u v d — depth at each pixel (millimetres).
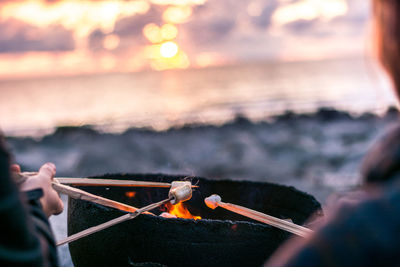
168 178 2043
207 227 1390
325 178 4996
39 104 41531
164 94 45125
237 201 2023
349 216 469
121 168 6562
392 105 11969
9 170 694
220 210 2062
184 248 1402
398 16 514
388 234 437
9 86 86875
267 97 28953
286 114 12125
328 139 8375
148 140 9641
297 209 1819
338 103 19875
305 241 495
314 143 7941
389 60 541
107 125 12562
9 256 649
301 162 6250
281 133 9672
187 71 103500
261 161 6598
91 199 1379
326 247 460
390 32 528
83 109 33438
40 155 7992
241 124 11375
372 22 586
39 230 877
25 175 1132
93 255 1485
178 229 1399
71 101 43219
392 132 533
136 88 58812
